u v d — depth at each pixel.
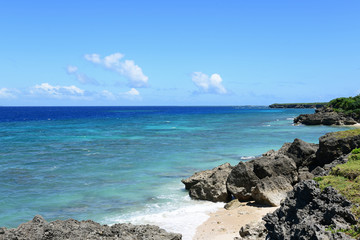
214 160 46.22
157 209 26.03
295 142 34.12
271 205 24.86
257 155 50.06
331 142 31.34
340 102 134.12
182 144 63.56
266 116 189.38
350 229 12.94
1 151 54.94
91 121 142.62
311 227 12.70
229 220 22.91
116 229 16.36
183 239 19.98
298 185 16.44
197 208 26.19
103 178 35.94
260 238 17.88
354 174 18.42
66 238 15.30
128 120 150.88
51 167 41.66
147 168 41.06
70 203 27.48
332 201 14.95
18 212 25.41
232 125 115.94
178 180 35.09
